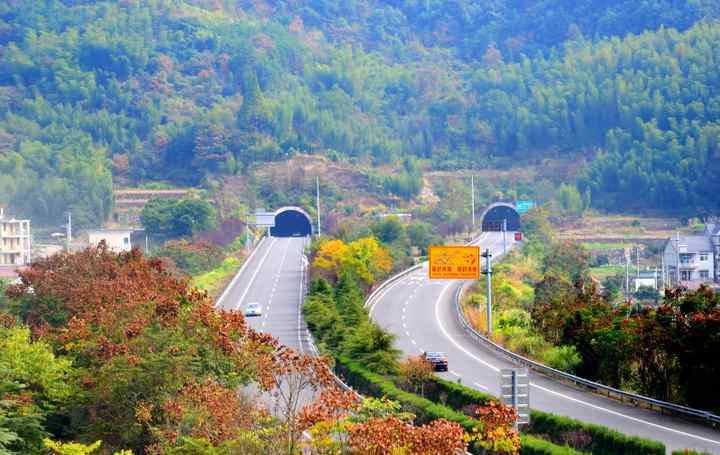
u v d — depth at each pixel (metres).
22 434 72.94
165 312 85.44
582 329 115.19
